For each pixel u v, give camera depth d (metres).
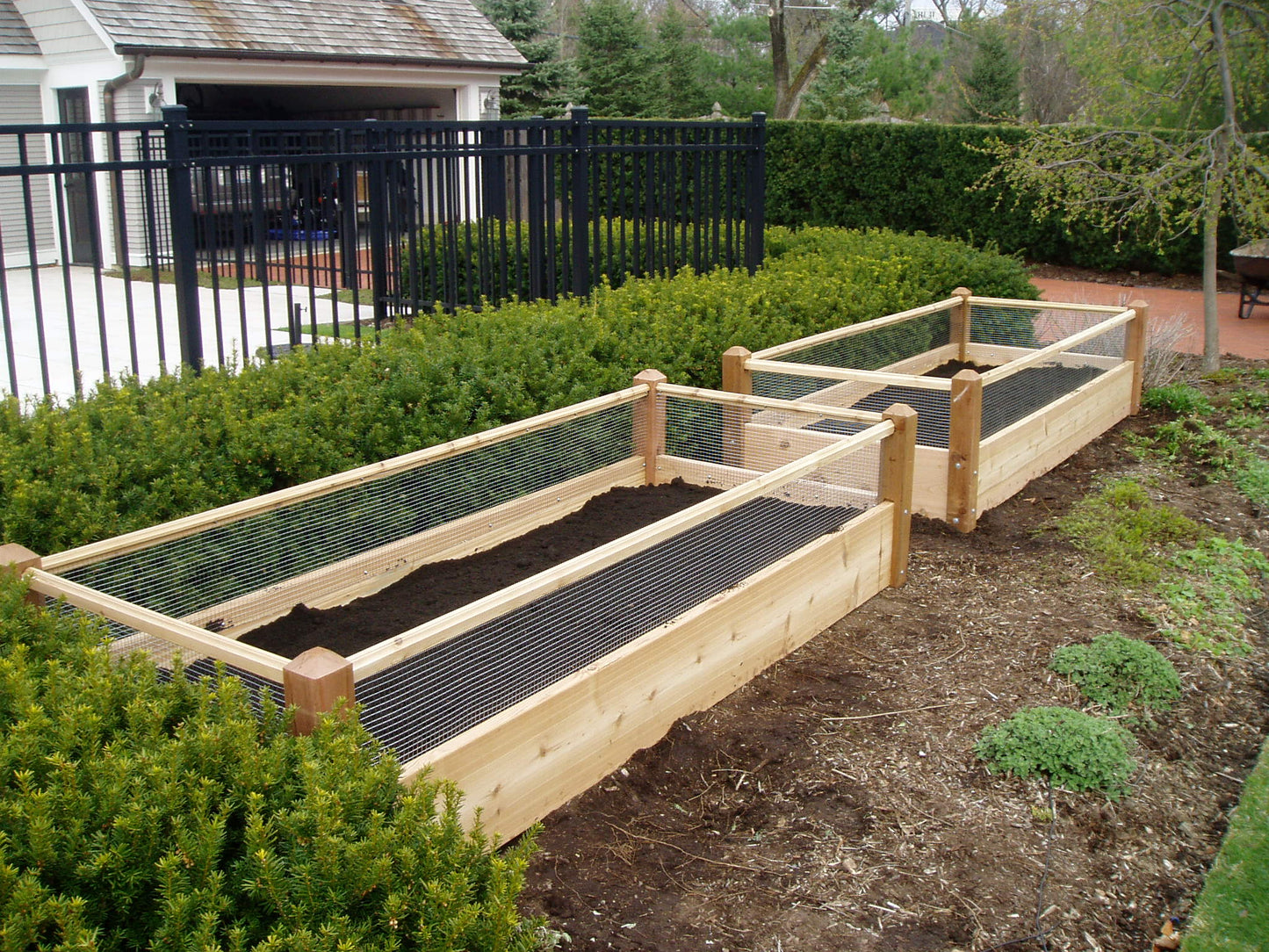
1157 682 4.09
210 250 5.45
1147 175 9.45
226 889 1.99
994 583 5.07
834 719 3.86
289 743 2.33
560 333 6.02
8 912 1.76
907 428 4.80
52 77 15.33
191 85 17.89
